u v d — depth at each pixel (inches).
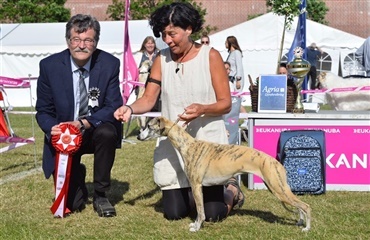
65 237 171.2
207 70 179.0
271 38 709.3
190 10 174.2
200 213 173.5
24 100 751.7
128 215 195.9
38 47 730.2
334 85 363.9
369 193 229.0
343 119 232.7
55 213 192.5
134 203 214.1
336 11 1348.4
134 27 729.0
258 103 238.4
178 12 172.4
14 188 239.9
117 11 1039.0
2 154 338.0
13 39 741.3
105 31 726.5
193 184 172.1
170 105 182.4
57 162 189.5
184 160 172.6
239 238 166.9
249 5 1363.2
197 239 166.4
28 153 343.0
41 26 761.0
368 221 184.7
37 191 233.3
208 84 179.3
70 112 193.3
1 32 751.7
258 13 1359.5
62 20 1070.4
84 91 193.8
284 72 408.8
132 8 1013.2
